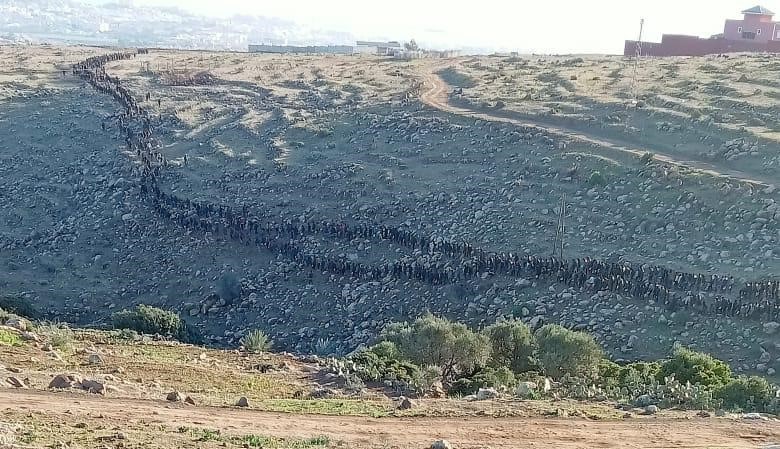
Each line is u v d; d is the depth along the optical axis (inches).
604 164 2721.5
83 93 4950.8
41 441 710.5
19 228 3351.4
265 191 3230.8
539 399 1104.8
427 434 864.3
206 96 4822.8
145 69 5743.1
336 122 3973.9
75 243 3137.3
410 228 2674.7
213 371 1274.6
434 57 6318.9
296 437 823.1
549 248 2283.5
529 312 2015.3
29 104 4756.4
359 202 2950.3
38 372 1067.9
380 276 2428.6
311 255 2645.2
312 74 5418.3
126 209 3299.7
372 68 5546.3
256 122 4146.2
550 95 3880.4
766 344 1649.9
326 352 2068.2
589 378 1364.4
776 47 5319.9
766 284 1786.4
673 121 3078.2
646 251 2146.9
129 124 4286.4
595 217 2405.3
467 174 2994.6
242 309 2493.8
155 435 775.1
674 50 5782.5
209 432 807.7
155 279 2805.1
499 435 865.5
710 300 1829.5
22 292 2783.0
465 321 2080.5
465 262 2332.7
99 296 2753.4
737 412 1043.3
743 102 3161.9
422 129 3599.9
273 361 1464.1
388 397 1178.0
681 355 1359.5
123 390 1000.2
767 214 2122.3
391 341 1583.4
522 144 3147.1
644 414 997.8
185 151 3848.4
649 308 1877.5
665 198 2388.0
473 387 1296.8
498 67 5182.1
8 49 7130.9
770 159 2503.7
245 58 6505.9
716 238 2107.5
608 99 3599.9
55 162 3912.4
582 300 1991.9
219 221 2997.0
